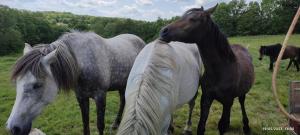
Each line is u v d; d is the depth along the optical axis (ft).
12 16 114.73
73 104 23.70
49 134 18.17
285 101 24.06
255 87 29.19
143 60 9.99
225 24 140.97
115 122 18.51
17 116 9.80
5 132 18.24
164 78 9.32
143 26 97.91
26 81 9.95
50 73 10.66
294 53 38.63
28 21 121.39
